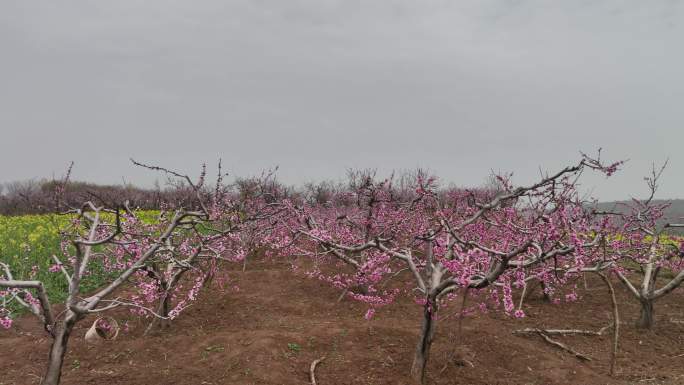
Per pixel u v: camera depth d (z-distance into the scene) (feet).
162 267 26.32
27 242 37.96
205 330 23.89
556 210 16.14
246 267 39.65
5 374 17.56
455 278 15.44
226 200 27.66
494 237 22.61
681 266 27.35
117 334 21.86
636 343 22.26
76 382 16.88
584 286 31.71
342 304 28.99
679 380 18.03
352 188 33.14
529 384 17.33
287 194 50.52
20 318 25.41
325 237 22.27
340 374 17.56
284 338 20.36
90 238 16.01
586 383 17.42
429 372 17.98
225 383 16.65
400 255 18.67
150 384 16.88
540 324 24.66
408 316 26.35
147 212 53.42
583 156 14.67
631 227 26.61
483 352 20.01
